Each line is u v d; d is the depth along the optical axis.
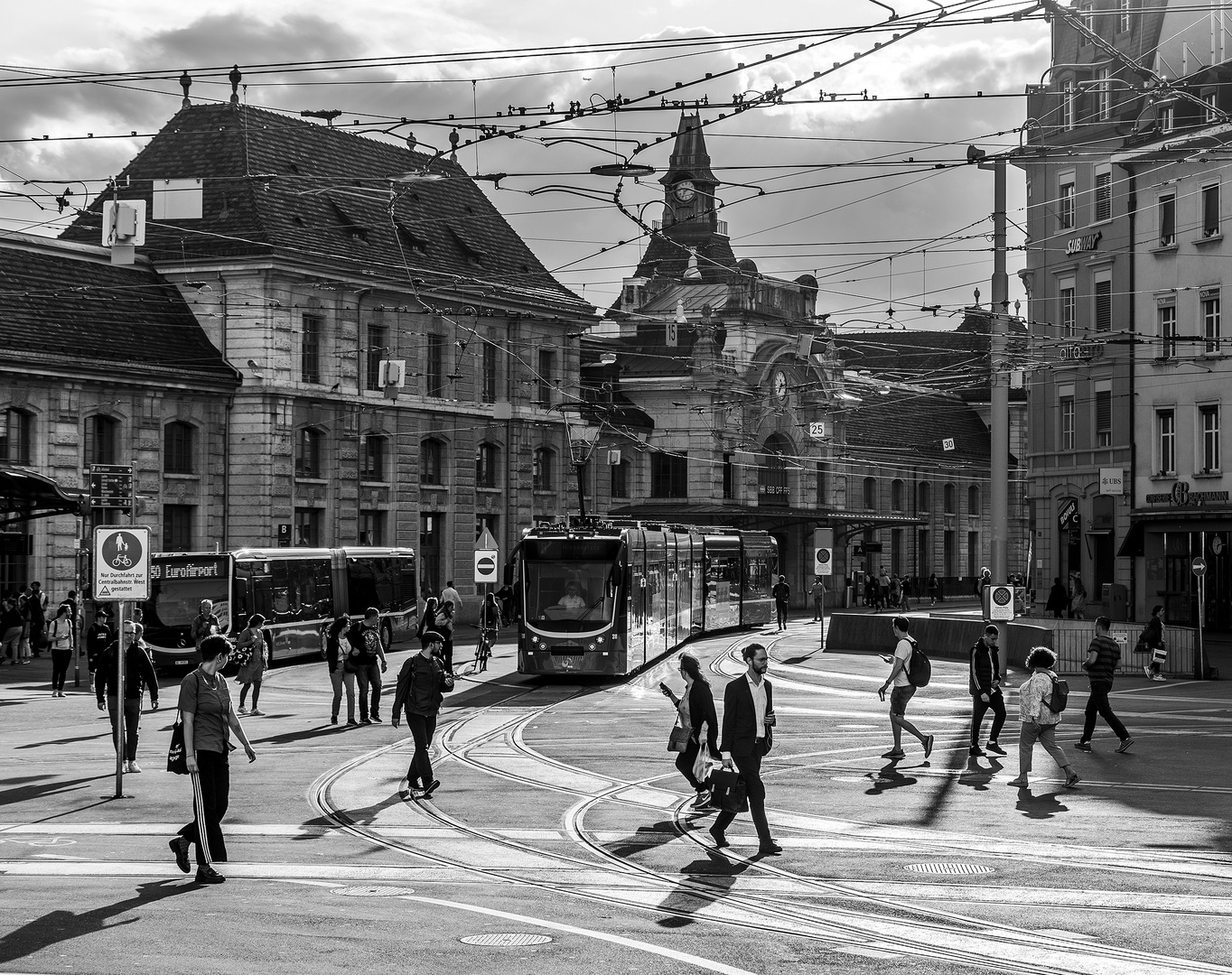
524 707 35.62
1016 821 19.53
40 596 50.88
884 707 35.19
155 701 33.66
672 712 34.31
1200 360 54.66
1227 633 57.94
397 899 14.48
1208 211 58.06
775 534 94.62
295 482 63.12
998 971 11.84
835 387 98.00
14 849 17.48
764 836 17.23
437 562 71.00
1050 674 22.28
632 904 14.44
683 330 91.00
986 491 115.31
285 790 22.08
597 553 42.25
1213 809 20.47
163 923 13.34
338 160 68.75
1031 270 67.62
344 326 65.44
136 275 61.50
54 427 54.97
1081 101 64.00
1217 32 56.97
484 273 73.19
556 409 77.69
